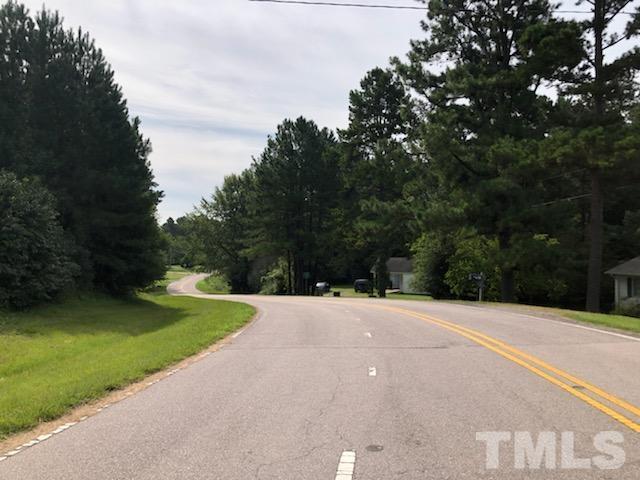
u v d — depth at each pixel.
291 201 68.06
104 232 31.52
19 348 16.28
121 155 32.22
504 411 7.32
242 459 5.68
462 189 35.25
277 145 69.38
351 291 77.75
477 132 35.56
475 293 44.09
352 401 8.01
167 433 6.69
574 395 8.16
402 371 10.16
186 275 140.62
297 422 7.00
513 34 34.62
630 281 37.41
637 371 9.94
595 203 30.45
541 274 36.66
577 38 28.22
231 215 87.25
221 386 9.32
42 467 5.62
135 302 33.66
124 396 8.90
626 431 6.42
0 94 27.62
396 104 60.09
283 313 24.70
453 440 6.15
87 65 31.33
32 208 24.03
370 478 5.09
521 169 30.53
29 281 24.06
